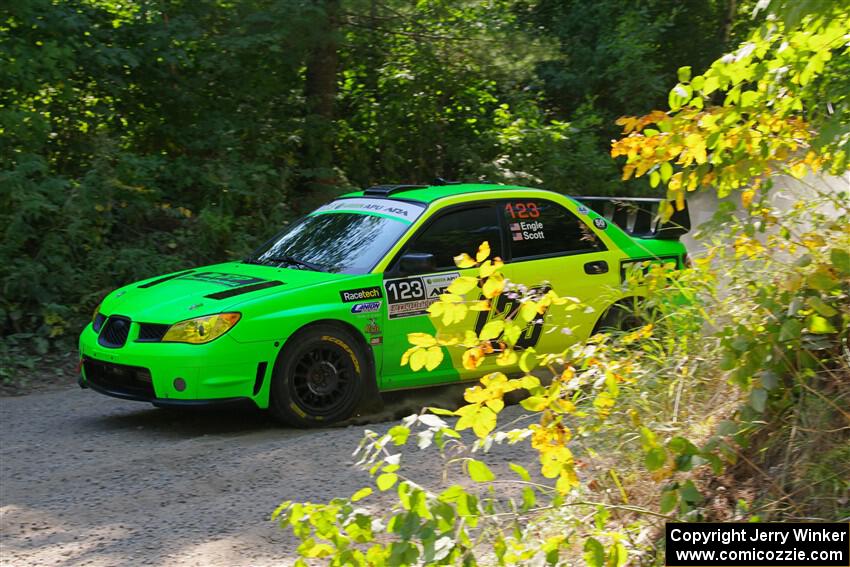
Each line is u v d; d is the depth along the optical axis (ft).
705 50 63.72
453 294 12.26
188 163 41.93
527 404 12.31
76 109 42.27
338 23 45.75
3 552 14.94
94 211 36.06
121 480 18.54
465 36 48.57
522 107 53.16
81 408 25.53
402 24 48.19
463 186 26.58
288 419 22.20
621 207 29.96
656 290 16.84
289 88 47.85
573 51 58.90
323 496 17.33
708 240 17.99
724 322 15.40
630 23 57.47
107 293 34.94
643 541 12.99
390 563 10.63
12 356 30.94
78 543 15.25
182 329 21.62
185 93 43.32
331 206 27.17
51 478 18.79
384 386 23.59
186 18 42.09
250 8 42.32
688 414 14.89
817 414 12.85
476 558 13.47
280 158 46.70
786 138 14.53
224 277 24.18
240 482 18.24
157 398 21.75
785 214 15.12
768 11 12.66
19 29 39.06
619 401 15.05
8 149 36.45
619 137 58.03
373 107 50.70
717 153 14.23
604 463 14.71
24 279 32.99
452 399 25.35
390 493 17.43
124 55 39.45
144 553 14.76
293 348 22.20
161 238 39.60
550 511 13.88
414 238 24.27
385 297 23.40
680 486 12.82
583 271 25.73
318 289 22.74
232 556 14.58
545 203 26.20
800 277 12.55
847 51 14.15
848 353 13.00
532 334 25.00
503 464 19.04
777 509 12.55
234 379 21.56
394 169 52.03
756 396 12.21
